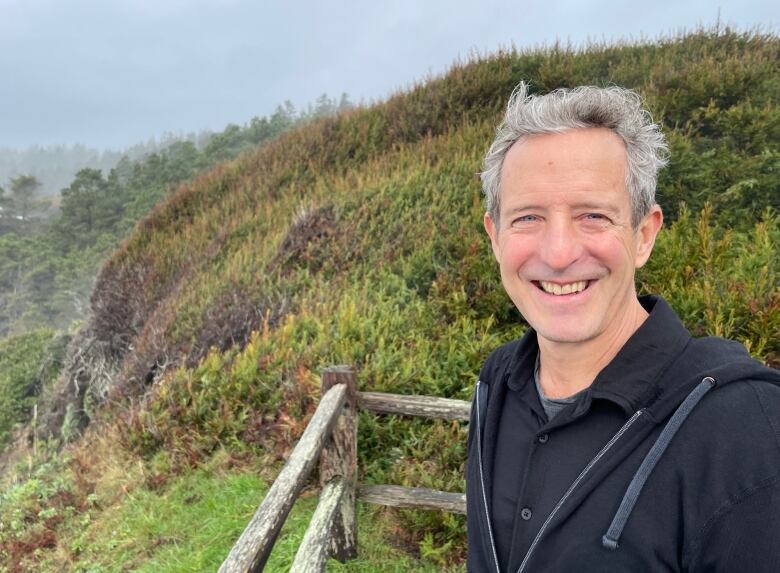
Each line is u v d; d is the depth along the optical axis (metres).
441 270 5.53
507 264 1.23
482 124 9.65
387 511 3.34
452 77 11.63
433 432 3.63
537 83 10.27
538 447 1.14
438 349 4.45
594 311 1.15
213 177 12.87
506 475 1.23
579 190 1.11
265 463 3.99
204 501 3.79
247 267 7.52
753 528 0.83
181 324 7.30
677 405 0.96
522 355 1.30
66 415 9.81
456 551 3.02
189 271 9.25
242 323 6.24
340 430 2.92
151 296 9.96
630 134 1.16
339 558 2.97
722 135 6.89
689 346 1.04
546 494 1.09
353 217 7.24
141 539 3.68
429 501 2.91
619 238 1.13
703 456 0.90
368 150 10.76
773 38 10.02
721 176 5.98
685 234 4.88
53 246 60.44
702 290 3.80
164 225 11.97
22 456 9.43
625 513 0.94
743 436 0.87
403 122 10.88
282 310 5.94
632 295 1.20
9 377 13.16
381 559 3.01
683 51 10.14
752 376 0.93
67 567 3.75
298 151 11.85
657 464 0.93
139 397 6.58
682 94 7.55
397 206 7.26
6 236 70.25
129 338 9.75
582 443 1.07
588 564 0.98
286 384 4.29
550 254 1.12
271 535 1.77
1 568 4.04
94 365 10.20
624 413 1.04
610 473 1.00
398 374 3.92
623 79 9.30
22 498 4.93
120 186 62.19
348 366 3.04
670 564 0.92
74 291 50.44
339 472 2.92
